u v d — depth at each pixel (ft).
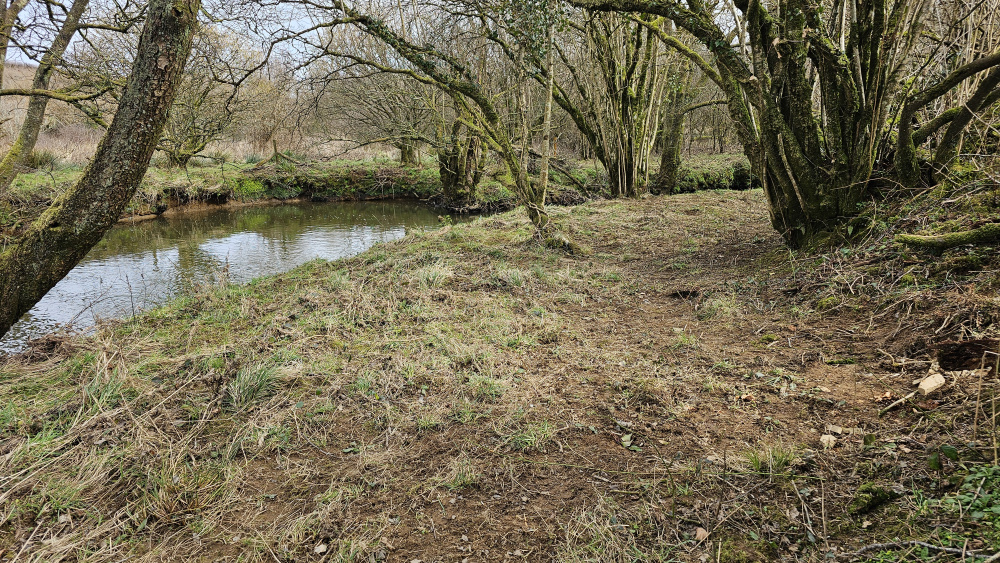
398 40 22.80
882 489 7.39
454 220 50.42
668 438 9.89
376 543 8.06
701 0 19.66
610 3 20.24
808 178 18.24
